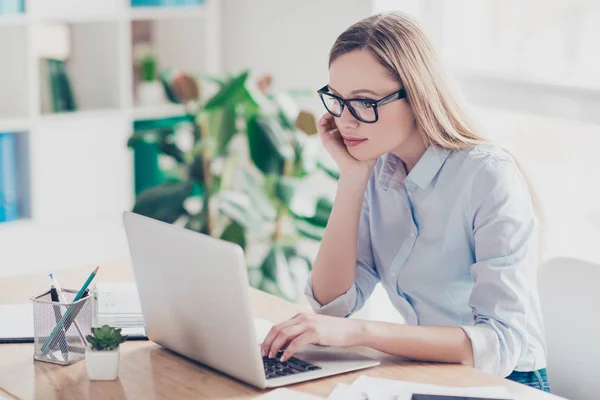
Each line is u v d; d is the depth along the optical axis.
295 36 3.74
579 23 3.10
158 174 4.08
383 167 2.05
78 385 1.60
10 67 3.66
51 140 3.75
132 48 4.04
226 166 3.57
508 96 3.26
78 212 3.88
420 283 2.01
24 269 3.73
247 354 1.54
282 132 3.41
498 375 1.75
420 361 1.73
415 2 3.49
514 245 1.82
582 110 3.00
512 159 1.92
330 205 3.43
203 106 3.48
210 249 1.53
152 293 1.73
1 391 1.58
